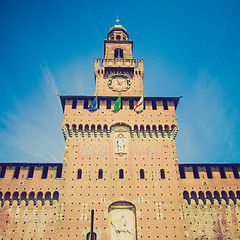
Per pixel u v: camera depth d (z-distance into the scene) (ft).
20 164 143.23
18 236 126.72
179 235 127.03
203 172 145.89
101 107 163.53
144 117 160.66
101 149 148.77
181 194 137.69
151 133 155.63
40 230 128.36
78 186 136.87
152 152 149.28
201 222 133.80
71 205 131.75
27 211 132.87
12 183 138.00
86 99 167.73
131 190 137.08
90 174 140.67
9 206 133.80
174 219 130.72
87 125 156.15
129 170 142.82
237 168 149.69
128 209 133.18
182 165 147.23
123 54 204.13
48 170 142.72
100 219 128.88
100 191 136.05
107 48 205.87
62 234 124.57
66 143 149.89
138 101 166.09
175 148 151.84
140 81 183.73
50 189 137.18
